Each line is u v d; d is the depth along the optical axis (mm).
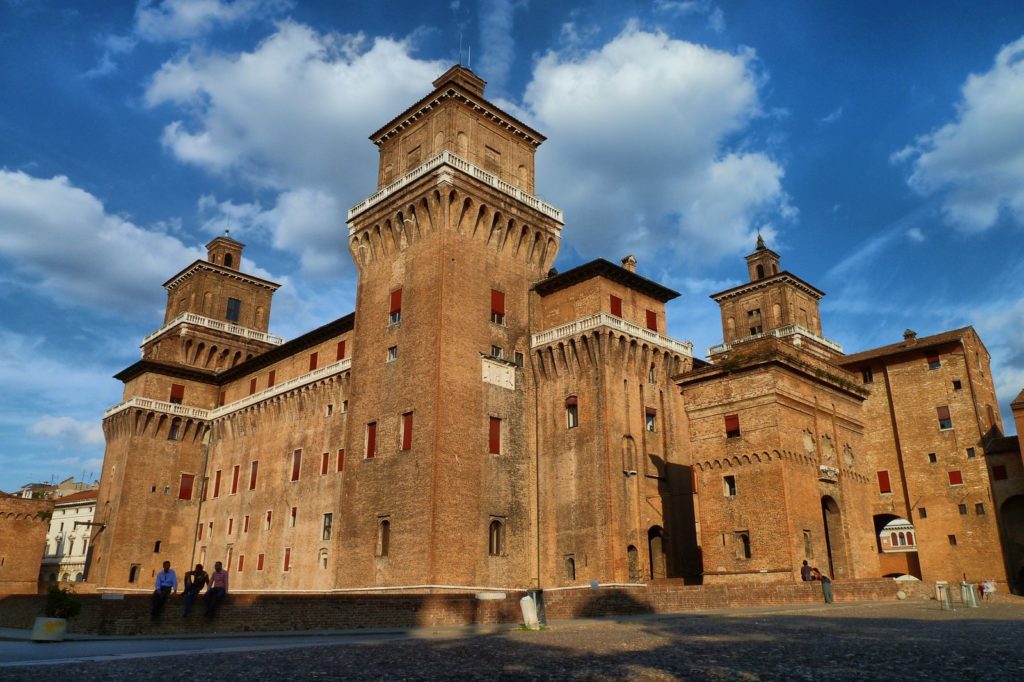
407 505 54375
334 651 19016
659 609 36812
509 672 14570
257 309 98312
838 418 55031
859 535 53906
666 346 63062
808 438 50625
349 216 68250
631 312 63188
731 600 39812
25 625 31000
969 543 64250
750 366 49438
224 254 98250
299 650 19359
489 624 32156
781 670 14391
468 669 15062
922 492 67750
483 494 55938
